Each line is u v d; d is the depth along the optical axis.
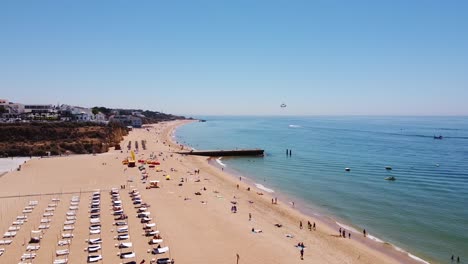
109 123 192.38
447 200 69.19
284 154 141.75
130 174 88.31
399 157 128.25
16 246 42.91
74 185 74.69
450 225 55.06
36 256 40.16
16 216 53.62
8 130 129.25
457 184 83.00
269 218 57.91
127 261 39.22
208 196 70.00
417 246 47.25
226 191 75.69
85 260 39.34
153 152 133.88
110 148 141.12
